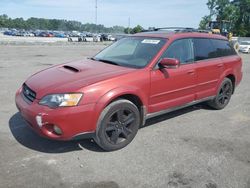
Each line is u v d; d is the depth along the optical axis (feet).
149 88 14.99
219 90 20.36
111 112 13.44
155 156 13.69
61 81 13.38
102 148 13.91
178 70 16.51
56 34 256.11
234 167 12.99
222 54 20.72
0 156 13.08
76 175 11.86
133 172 12.25
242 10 236.22
